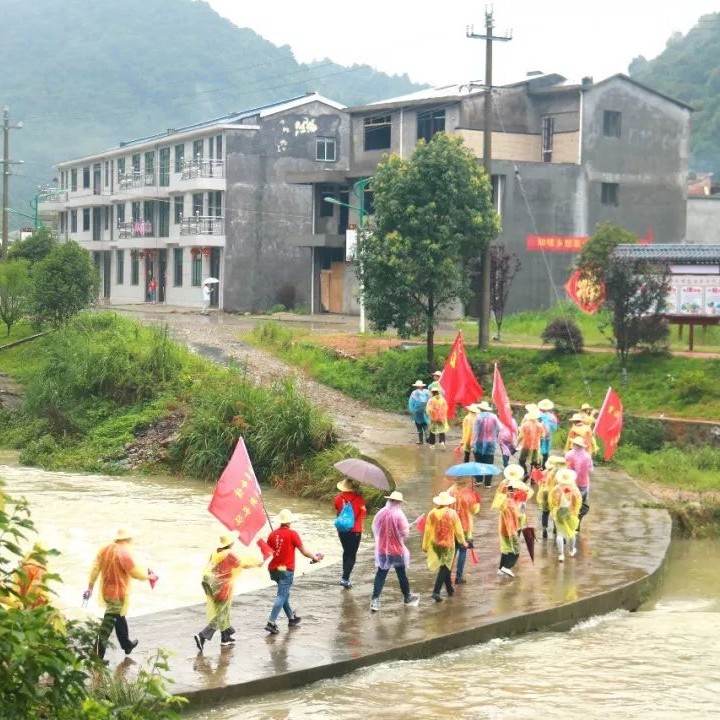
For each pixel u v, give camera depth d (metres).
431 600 19.59
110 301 87.75
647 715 15.30
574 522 22.42
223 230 72.12
